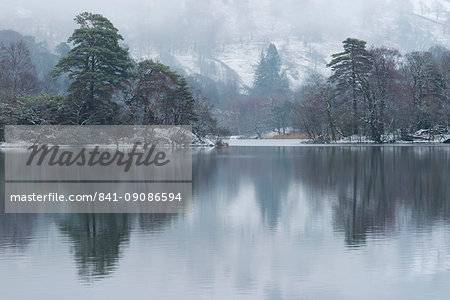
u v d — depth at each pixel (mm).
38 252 18188
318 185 36531
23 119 86875
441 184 36312
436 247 18562
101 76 88500
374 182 37938
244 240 19797
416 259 17156
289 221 23328
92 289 14625
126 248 18672
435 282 15094
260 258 17391
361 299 13961
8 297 14078
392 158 63375
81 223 23219
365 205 27531
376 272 15938
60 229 21953
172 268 16391
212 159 65125
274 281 15250
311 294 14297
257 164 56031
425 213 25016
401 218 23828
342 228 21781
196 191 33781
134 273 15906
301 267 16438
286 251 18219
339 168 49844
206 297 14094
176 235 20656
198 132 111750
